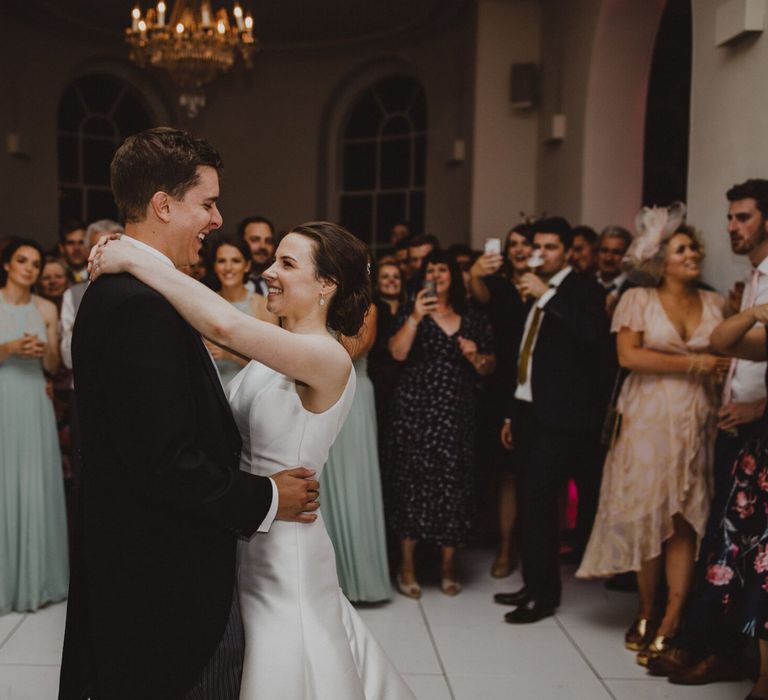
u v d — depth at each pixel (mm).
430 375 4062
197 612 1664
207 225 1735
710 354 3334
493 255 4164
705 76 3842
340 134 10016
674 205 3488
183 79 6246
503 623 3705
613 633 3611
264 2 8492
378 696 1920
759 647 2922
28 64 8938
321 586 1839
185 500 1573
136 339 1562
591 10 5902
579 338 3650
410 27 8852
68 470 4699
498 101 7383
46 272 4859
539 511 3754
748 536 2826
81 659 1776
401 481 4035
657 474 3344
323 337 1809
